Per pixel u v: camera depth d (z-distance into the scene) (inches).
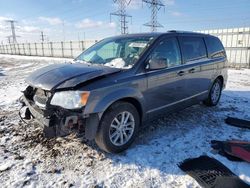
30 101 133.1
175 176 111.3
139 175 112.1
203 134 157.0
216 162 120.9
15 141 144.9
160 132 159.5
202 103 225.8
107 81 122.0
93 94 115.2
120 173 113.5
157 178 109.9
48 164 120.3
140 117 143.3
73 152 131.7
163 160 124.8
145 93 139.0
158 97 148.8
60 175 111.5
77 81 117.4
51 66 149.7
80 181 107.3
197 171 113.7
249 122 175.8
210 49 204.7
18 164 119.8
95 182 106.7
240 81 375.6
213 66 203.0
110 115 122.9
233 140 146.3
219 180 104.7
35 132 157.1
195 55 183.6
